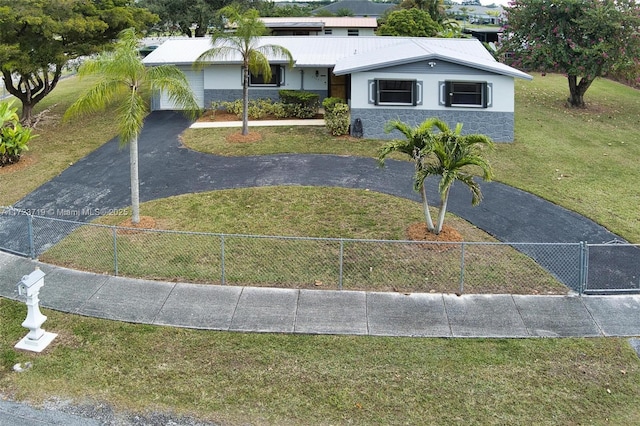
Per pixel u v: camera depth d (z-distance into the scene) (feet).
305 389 26.99
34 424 24.61
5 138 59.98
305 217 47.96
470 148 41.73
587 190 54.95
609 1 85.46
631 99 104.58
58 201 51.70
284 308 33.91
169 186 55.52
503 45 97.55
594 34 87.81
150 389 26.89
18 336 31.01
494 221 47.75
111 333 31.24
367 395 26.61
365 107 70.54
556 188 55.31
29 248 41.65
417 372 28.27
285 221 47.11
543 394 26.78
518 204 51.39
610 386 27.40
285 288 36.32
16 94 78.23
